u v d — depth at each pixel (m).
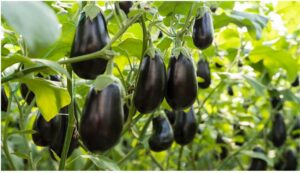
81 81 1.77
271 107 2.71
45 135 1.44
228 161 2.85
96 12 1.14
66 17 1.58
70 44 1.43
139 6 1.36
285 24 2.46
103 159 1.50
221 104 3.02
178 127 1.81
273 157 3.09
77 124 1.51
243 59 2.52
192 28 1.40
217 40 2.44
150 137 1.75
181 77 1.21
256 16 1.96
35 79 1.24
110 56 1.09
